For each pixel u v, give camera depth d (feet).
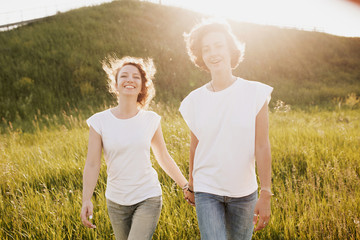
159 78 48.96
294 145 17.21
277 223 9.01
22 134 25.53
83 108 37.27
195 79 51.21
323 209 9.39
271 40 86.63
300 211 9.70
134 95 7.20
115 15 77.92
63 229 9.00
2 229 9.11
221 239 5.65
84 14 76.38
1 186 12.60
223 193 6.08
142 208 6.66
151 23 78.79
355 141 18.34
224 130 6.10
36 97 38.47
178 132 18.63
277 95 52.90
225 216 6.39
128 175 6.76
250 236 6.48
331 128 23.61
